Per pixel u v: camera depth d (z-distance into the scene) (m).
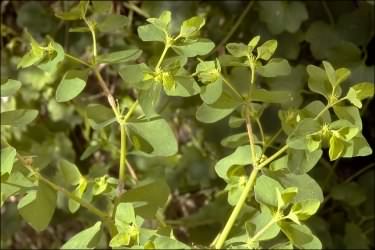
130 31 0.52
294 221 0.38
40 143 0.54
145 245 0.38
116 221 0.39
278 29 0.50
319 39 0.50
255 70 0.40
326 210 0.52
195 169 0.52
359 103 0.38
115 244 0.39
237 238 0.40
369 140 0.52
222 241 0.40
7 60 0.54
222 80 0.39
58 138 0.54
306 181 0.39
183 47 0.39
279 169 0.39
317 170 0.51
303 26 0.51
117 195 0.42
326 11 0.50
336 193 0.50
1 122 0.42
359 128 0.37
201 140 0.52
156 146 0.41
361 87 0.38
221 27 0.51
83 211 0.52
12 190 0.40
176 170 0.52
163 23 0.39
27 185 0.40
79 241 0.40
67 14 0.41
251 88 0.40
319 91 0.39
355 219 0.51
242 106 0.42
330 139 0.38
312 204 0.38
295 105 0.49
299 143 0.38
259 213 0.41
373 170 0.50
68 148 0.54
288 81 0.49
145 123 0.41
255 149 0.40
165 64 0.40
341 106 0.40
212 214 0.49
